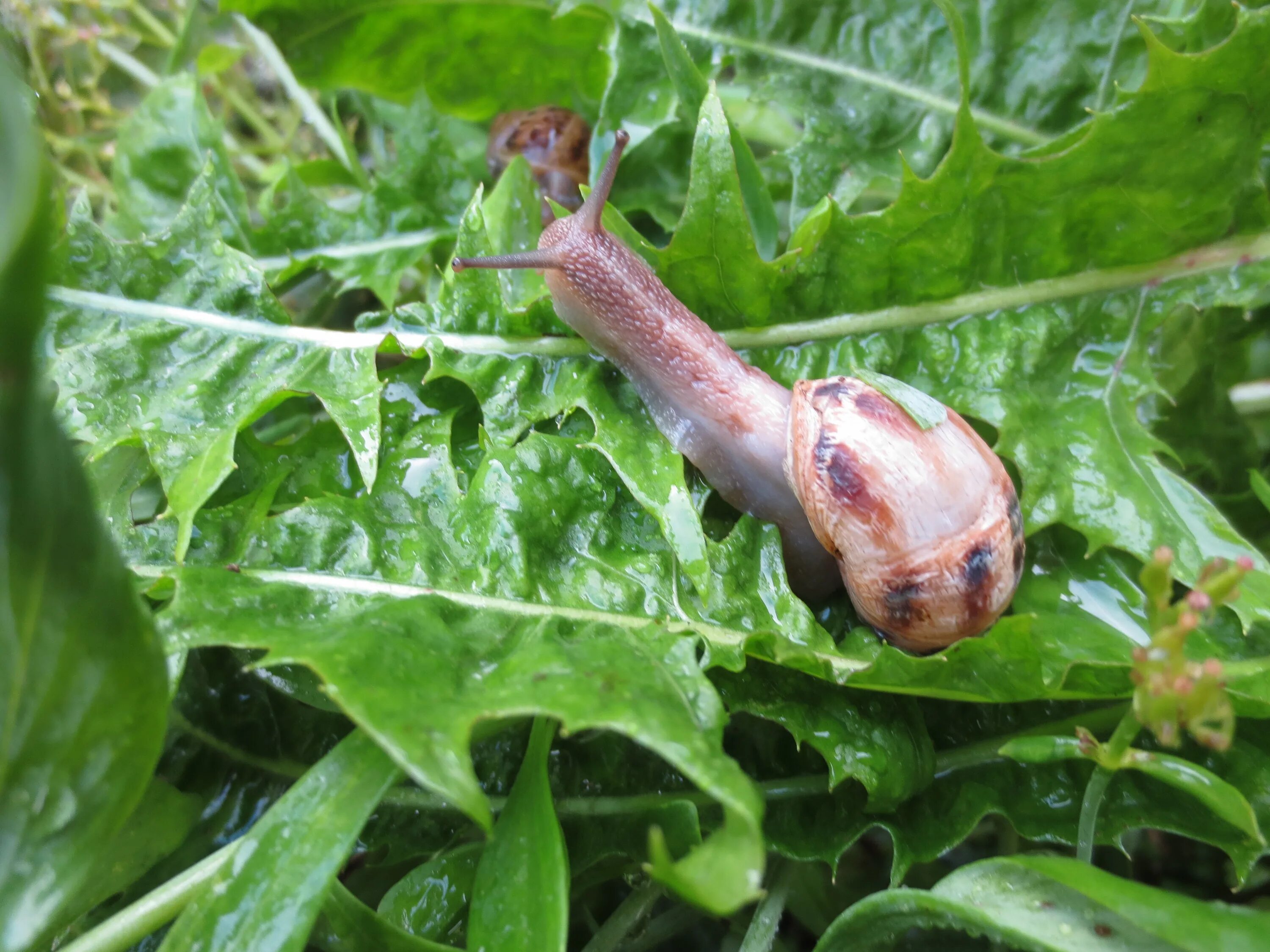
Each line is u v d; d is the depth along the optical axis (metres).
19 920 0.06
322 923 0.07
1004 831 0.10
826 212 0.10
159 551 0.08
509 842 0.07
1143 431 0.10
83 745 0.06
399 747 0.06
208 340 0.10
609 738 0.09
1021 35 0.11
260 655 0.09
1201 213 0.10
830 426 0.09
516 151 0.13
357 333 0.10
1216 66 0.09
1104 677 0.08
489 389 0.10
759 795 0.06
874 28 0.12
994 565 0.09
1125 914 0.07
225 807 0.09
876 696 0.09
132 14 0.16
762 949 0.09
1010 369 0.10
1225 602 0.07
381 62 0.13
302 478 0.09
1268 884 0.11
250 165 0.17
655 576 0.09
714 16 0.12
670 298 0.10
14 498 0.05
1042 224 0.10
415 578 0.08
